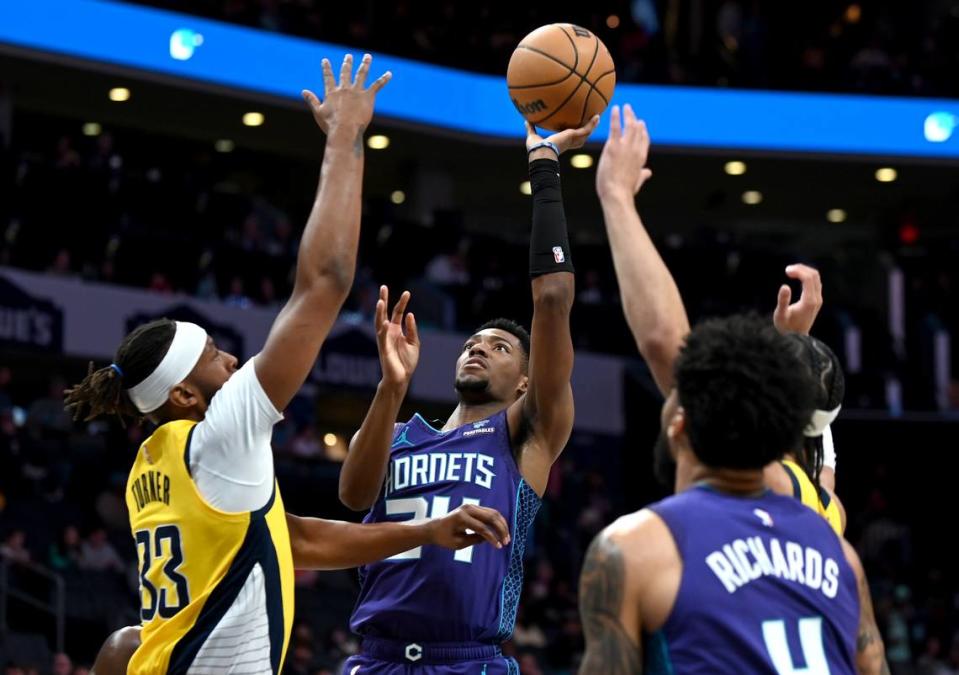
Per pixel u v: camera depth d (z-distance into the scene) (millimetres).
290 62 19375
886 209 24234
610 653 2553
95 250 17516
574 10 21578
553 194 4305
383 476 4461
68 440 15156
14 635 12469
